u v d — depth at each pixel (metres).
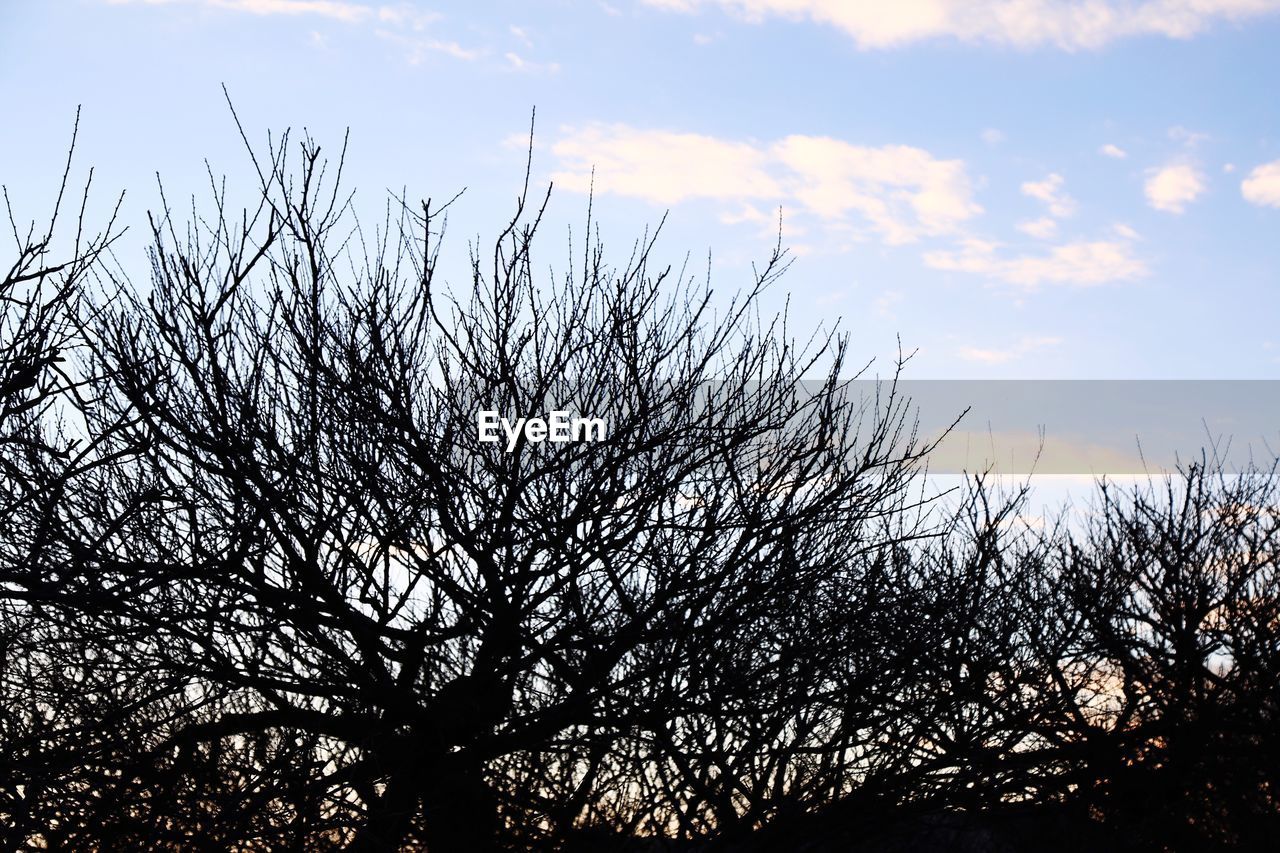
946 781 8.19
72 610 6.11
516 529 6.94
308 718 6.76
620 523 6.98
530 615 6.83
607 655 6.95
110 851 5.89
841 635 7.82
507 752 6.98
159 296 6.95
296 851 5.87
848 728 7.94
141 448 5.01
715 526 7.00
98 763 6.20
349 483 6.61
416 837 7.03
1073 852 9.78
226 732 6.62
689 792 7.69
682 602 7.09
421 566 6.69
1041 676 9.15
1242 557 11.34
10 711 6.34
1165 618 10.84
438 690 7.20
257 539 6.41
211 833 5.63
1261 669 9.97
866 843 8.95
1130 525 11.88
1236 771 9.84
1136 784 9.32
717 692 7.10
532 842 7.18
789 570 7.08
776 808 7.87
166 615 6.24
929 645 7.85
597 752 7.13
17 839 5.14
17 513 5.73
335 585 6.68
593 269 7.35
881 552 7.90
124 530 6.40
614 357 7.20
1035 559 10.45
